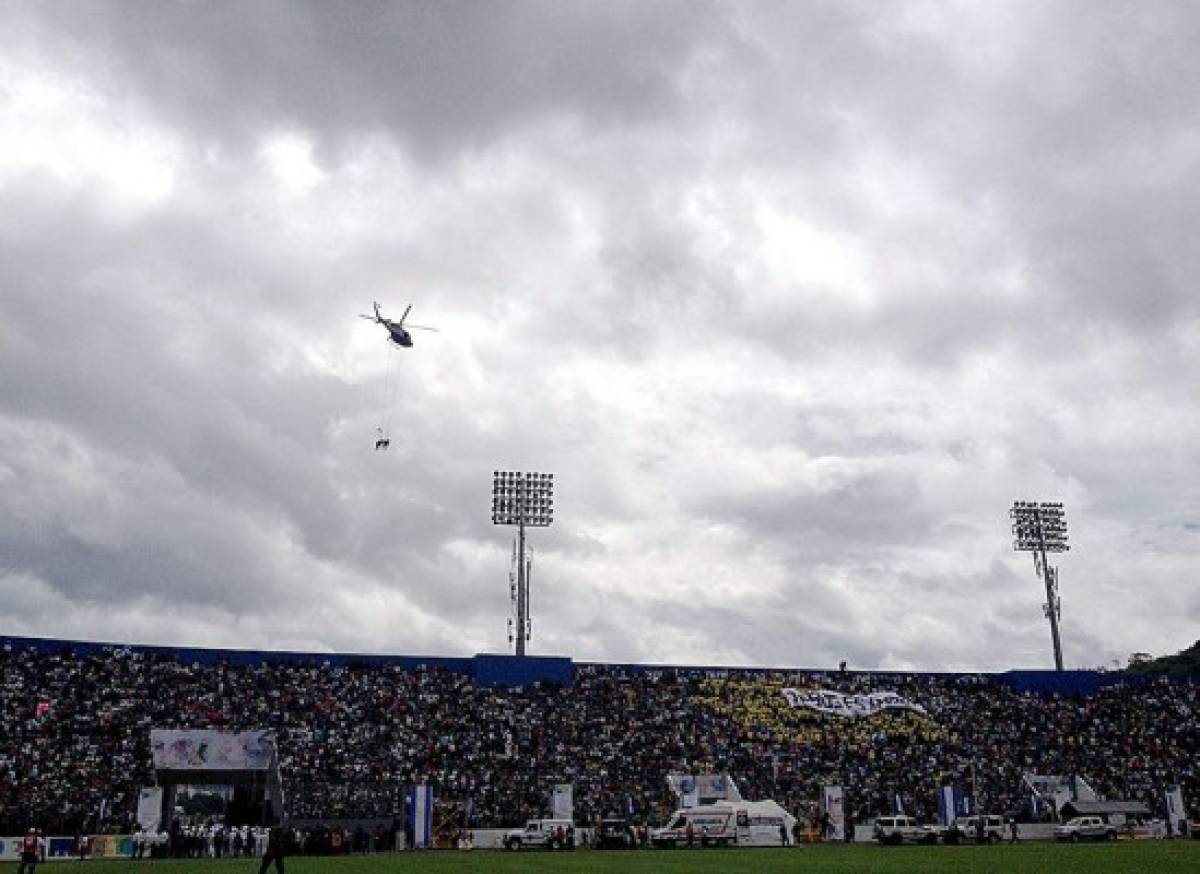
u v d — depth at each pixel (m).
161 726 107.06
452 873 59.28
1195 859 67.31
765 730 125.88
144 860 77.25
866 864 64.94
